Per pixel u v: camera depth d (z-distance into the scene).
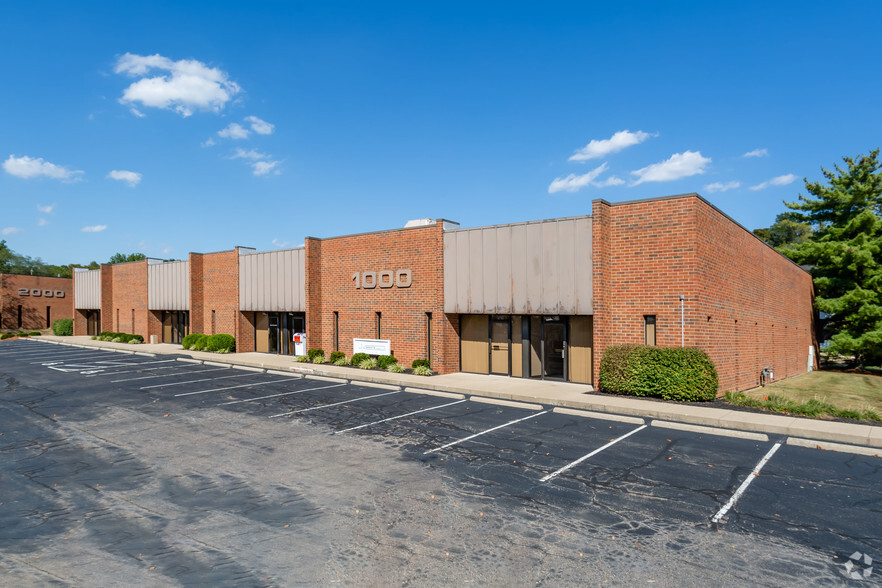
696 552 6.27
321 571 5.82
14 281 51.34
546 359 19.44
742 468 9.36
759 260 22.58
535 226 18.55
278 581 5.61
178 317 36.62
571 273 17.62
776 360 25.84
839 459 9.90
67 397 16.45
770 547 6.40
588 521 7.14
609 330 17.16
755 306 21.81
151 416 13.66
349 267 24.73
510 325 20.38
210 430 12.17
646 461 9.77
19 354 30.66
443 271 21.05
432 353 21.39
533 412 14.15
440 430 12.12
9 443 11.16
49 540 6.64
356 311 24.41
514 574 5.75
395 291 22.78
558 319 19.19
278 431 12.06
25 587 5.51
